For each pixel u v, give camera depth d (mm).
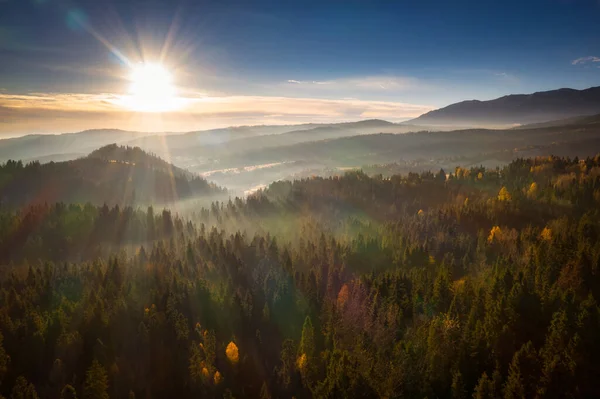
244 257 143375
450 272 106062
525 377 64000
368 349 78688
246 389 82188
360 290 103312
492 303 81250
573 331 68062
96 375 72938
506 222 157250
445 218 165500
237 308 99562
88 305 99062
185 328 91812
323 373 80062
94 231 179125
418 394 67750
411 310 93812
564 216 144250
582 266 87750
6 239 167875
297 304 103375
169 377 83000
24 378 75312
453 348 72125
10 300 103625
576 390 59688
